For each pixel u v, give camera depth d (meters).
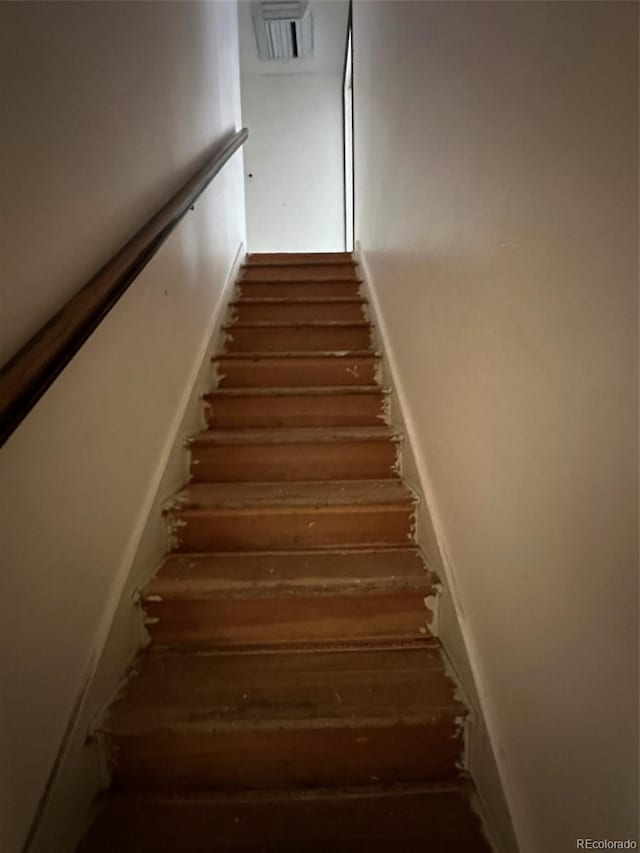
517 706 0.84
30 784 0.79
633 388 0.53
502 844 0.87
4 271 0.73
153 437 1.42
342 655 1.21
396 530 1.49
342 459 1.72
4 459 0.74
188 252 1.87
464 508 1.11
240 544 1.47
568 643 0.67
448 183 1.23
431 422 1.40
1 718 0.73
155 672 1.15
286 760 1.02
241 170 3.29
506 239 0.86
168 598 1.23
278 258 3.30
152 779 1.01
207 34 2.28
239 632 1.25
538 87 0.74
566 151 0.66
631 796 0.55
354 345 2.38
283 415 1.96
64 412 0.92
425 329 1.48
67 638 0.92
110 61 1.15
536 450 0.76
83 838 0.91
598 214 0.59
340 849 0.89
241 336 2.39
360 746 1.02
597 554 0.60
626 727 0.55
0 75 0.73
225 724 1.01
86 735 0.96
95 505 1.04
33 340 0.74
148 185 1.42
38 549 0.83
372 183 2.67
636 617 0.54
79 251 0.98
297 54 4.55
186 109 1.86
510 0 0.83
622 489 0.55
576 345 0.64
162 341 1.53
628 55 0.53
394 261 2.01
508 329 0.85
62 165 0.91
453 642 1.16
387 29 2.18
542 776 0.75
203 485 1.66
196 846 0.90
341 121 4.85
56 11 0.90
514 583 0.84
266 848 0.89
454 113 1.17
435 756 1.03
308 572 1.33
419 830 0.92
